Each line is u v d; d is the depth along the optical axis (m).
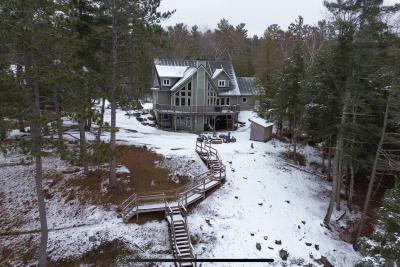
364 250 16.12
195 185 23.22
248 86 52.78
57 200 22.06
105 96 18.78
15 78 13.68
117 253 17.69
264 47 49.00
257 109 50.84
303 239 20.72
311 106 26.19
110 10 19.36
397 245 13.55
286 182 27.94
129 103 21.12
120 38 20.42
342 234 23.00
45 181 23.89
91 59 20.39
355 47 18.94
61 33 14.59
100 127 19.28
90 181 23.62
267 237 19.88
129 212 20.02
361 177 32.53
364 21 18.53
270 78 45.62
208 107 43.03
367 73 20.22
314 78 24.55
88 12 20.64
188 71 44.94
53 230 19.38
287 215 23.03
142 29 19.34
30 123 14.59
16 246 18.23
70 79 14.85
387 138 21.38
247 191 24.66
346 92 20.64
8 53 13.87
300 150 35.84
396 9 17.72
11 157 27.42
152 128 43.25
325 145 29.42
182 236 18.41
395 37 18.23
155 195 21.81
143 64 21.58
